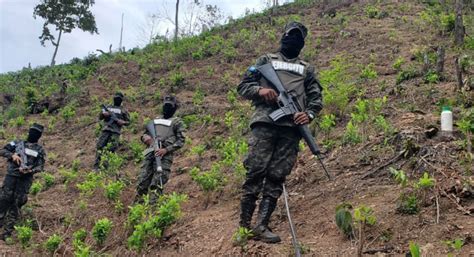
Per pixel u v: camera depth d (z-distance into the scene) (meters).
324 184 5.18
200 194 6.30
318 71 11.23
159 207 5.21
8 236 6.20
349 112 7.39
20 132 13.31
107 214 6.12
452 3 16.69
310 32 15.54
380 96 7.80
